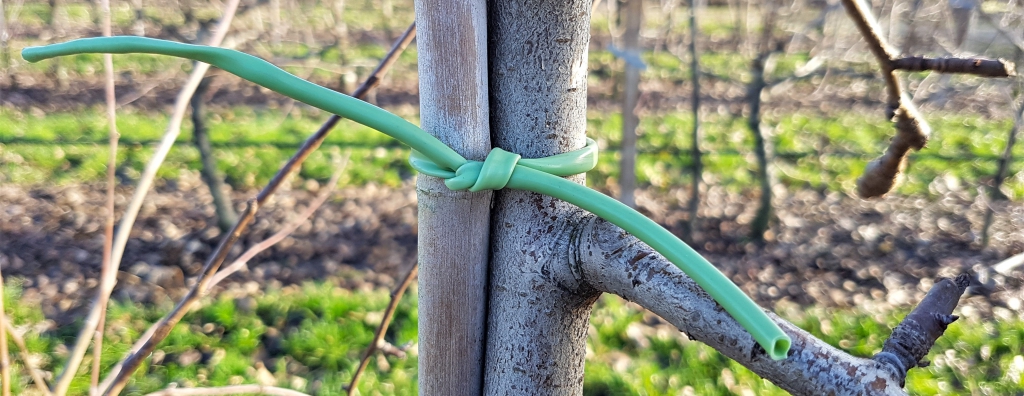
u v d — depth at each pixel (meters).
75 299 4.71
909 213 6.49
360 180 7.18
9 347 3.95
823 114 9.41
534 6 0.73
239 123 8.66
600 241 0.71
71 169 7.11
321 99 0.69
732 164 7.61
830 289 5.16
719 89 10.55
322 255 5.54
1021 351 4.25
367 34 12.77
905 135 0.76
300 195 6.78
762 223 5.87
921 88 4.21
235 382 3.85
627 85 4.95
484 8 0.72
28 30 11.35
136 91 9.70
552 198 0.76
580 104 0.77
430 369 0.85
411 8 15.23
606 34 12.61
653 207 6.57
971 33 3.06
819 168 7.57
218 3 5.28
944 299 0.77
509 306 0.79
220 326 4.40
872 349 4.27
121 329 4.28
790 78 5.35
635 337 4.31
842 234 6.07
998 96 8.02
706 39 13.26
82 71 10.53
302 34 11.91
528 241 0.76
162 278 5.07
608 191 6.94
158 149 1.18
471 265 0.79
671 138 8.43
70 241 5.62
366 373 3.98
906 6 3.43
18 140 7.70
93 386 1.21
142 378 3.83
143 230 5.86
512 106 0.76
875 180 0.84
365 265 5.41
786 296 5.07
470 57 0.72
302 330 4.36
